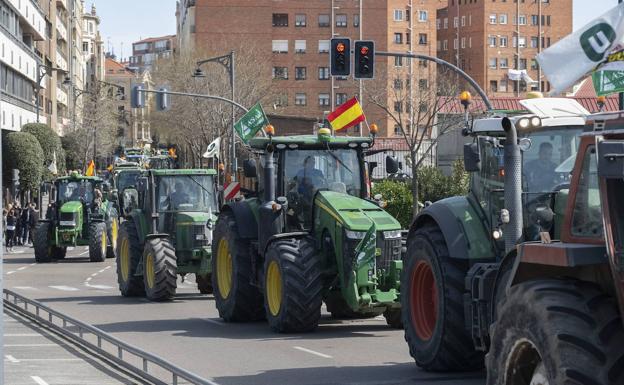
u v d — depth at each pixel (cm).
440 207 1748
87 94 15775
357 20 15738
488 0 18725
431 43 16650
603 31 1337
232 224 2625
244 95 10694
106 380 1736
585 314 955
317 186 2484
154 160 8962
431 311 1780
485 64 18712
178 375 1565
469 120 1770
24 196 9688
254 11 15300
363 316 2673
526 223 1591
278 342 2206
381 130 14875
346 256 2291
